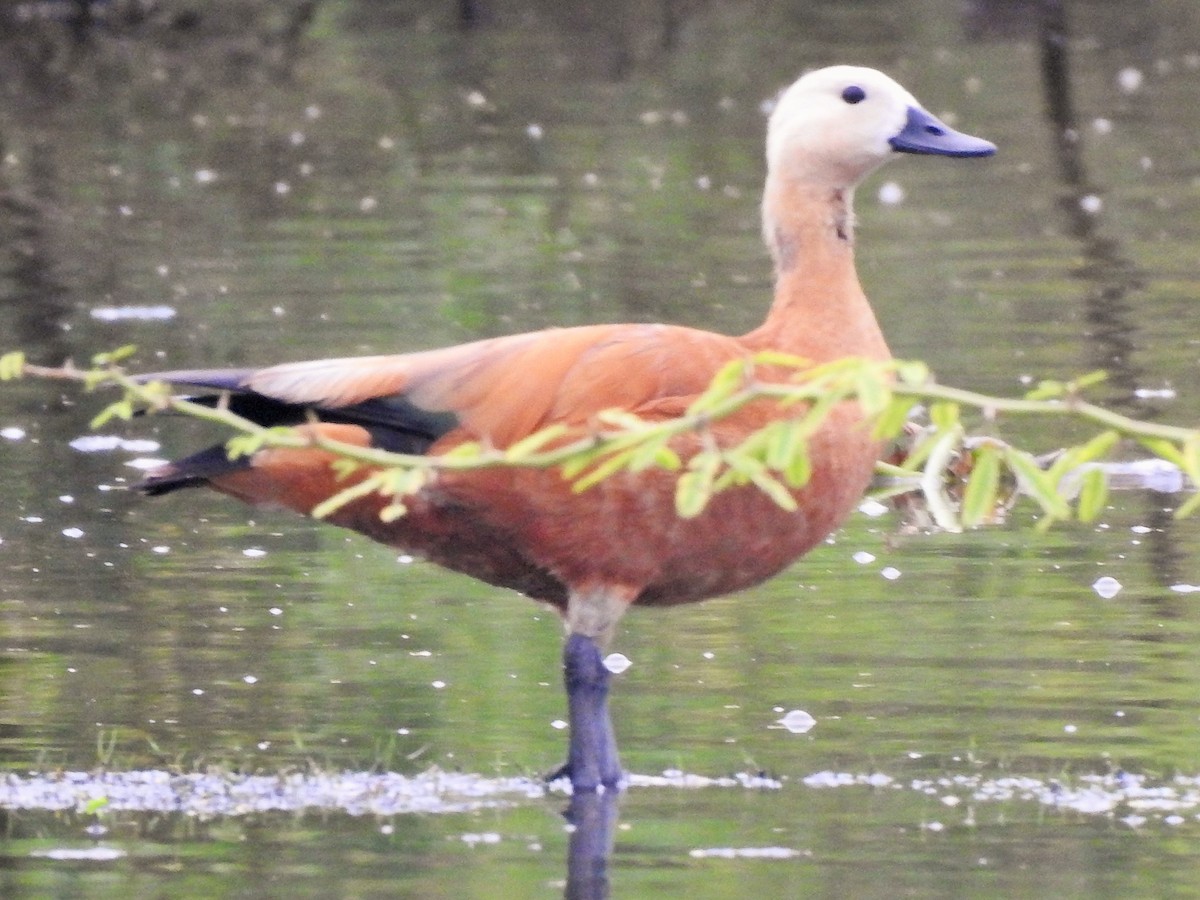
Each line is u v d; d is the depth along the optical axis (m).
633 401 9.33
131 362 18.16
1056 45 39.59
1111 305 20.31
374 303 20.81
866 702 10.28
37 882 7.97
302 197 27.36
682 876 8.00
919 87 35.69
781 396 7.43
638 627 11.69
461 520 9.50
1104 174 28.22
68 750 9.66
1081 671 10.65
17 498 14.48
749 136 31.70
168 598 12.21
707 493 7.62
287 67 39.69
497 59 40.53
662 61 40.09
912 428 10.80
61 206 26.73
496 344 9.50
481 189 27.75
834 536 13.48
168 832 8.59
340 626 11.73
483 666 11.04
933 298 20.91
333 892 7.82
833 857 8.20
